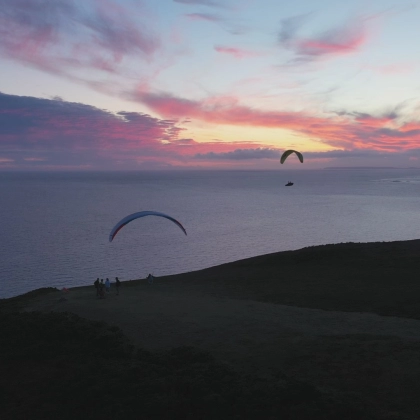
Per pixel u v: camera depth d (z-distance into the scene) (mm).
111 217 162125
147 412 10508
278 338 17953
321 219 149000
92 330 16703
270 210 181750
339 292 28547
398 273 32438
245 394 11188
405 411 10977
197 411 10516
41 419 10391
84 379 12266
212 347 17266
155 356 14398
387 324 20250
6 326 17375
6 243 107000
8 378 12695
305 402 10844
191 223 144125
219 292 31641
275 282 33812
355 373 13336
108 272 77188
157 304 26281
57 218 159000
